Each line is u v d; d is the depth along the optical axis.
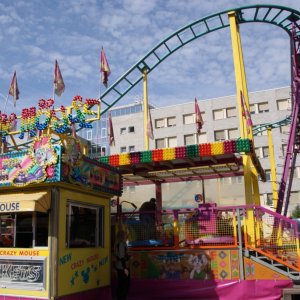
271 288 11.27
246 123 15.59
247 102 17.91
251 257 11.62
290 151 18.77
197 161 15.17
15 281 10.11
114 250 12.53
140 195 20.16
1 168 10.54
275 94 62.25
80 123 13.52
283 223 11.69
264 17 23.56
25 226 10.46
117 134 73.88
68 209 10.57
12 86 17.09
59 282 9.81
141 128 72.25
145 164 15.06
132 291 12.30
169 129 68.06
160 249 12.44
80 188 10.86
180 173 17.12
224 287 11.59
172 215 12.69
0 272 10.35
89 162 11.12
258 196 15.95
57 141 11.43
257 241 11.82
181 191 23.53
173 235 12.54
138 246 12.73
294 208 55.06
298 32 23.03
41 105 12.95
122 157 14.38
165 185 24.00
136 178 18.09
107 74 17.11
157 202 18.33
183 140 66.81
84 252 10.91
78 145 10.59
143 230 12.91
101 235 11.91
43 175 9.88
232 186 22.41
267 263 11.50
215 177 17.62
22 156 10.29
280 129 57.50
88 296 10.87
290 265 11.26
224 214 12.26
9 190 10.57
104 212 12.08
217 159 14.74
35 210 9.55
